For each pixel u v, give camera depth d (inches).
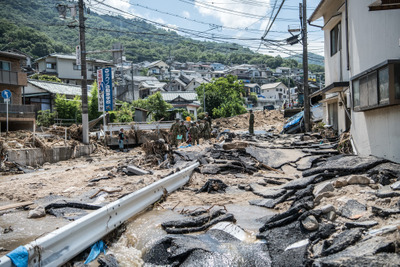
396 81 249.3
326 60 591.2
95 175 395.5
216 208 229.1
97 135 898.7
